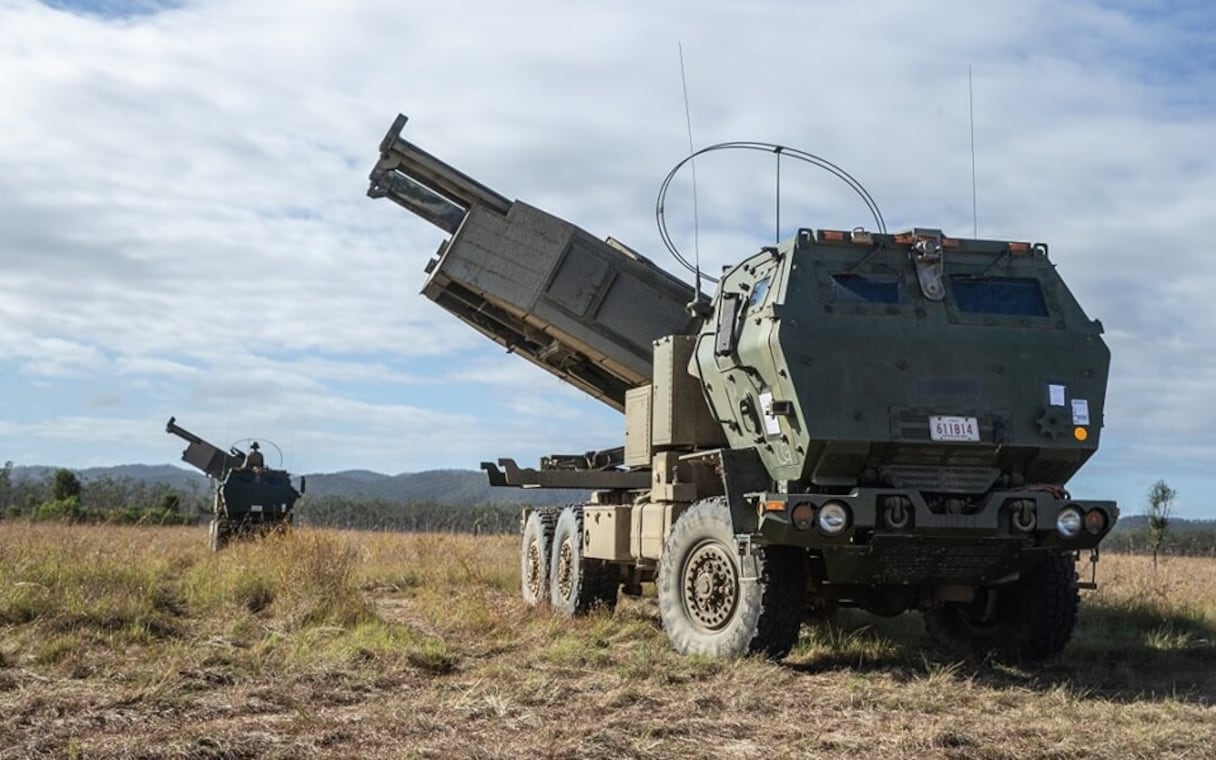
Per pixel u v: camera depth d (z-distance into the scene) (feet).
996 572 28.96
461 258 42.06
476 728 21.11
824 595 30.94
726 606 30.42
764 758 19.40
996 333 29.73
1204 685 28.89
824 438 28.14
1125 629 38.14
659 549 35.65
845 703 24.50
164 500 155.12
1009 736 21.45
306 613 36.99
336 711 22.59
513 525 143.84
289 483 87.04
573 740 19.98
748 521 29.63
